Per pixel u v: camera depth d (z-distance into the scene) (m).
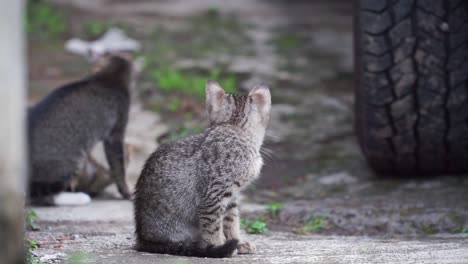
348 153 9.38
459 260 4.77
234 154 5.27
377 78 6.93
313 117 11.03
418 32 6.78
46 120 7.68
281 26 17.77
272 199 7.91
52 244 5.52
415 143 7.30
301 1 20.95
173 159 5.40
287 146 9.77
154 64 13.62
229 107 5.54
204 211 5.25
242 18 18.66
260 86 5.61
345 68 13.98
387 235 6.48
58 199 7.61
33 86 12.08
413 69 6.88
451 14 6.73
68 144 7.72
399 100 7.00
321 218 7.04
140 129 10.23
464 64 6.85
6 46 3.08
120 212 7.27
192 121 10.62
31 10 17.33
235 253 5.20
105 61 8.34
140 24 17.28
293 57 14.80
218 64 13.86
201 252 5.10
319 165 9.01
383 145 7.36
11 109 3.10
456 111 7.02
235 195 5.42
